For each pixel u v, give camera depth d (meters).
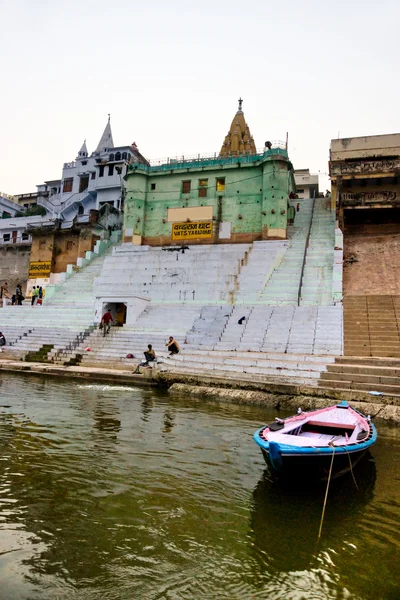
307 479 5.88
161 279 25.53
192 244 28.72
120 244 33.03
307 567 4.18
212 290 23.53
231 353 15.85
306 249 24.83
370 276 21.20
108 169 41.03
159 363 15.63
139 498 5.60
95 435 8.34
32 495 5.56
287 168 27.42
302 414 7.96
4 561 4.06
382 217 28.41
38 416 9.67
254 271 23.98
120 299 21.17
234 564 4.19
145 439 8.20
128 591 3.70
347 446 6.11
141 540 4.57
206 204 28.89
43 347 19.45
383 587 3.90
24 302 30.95
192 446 7.86
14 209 49.66
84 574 3.93
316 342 15.61
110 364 16.86
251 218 27.81
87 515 5.07
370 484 6.36
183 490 5.91
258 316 18.19
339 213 26.80
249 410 11.07
